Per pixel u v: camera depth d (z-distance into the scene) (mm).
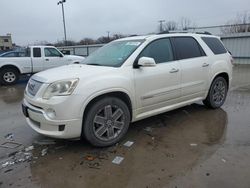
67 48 28141
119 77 3863
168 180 2979
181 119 5121
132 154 3646
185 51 4945
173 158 3496
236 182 2898
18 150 3893
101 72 3775
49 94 3488
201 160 3418
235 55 18203
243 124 4793
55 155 3684
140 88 4121
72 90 3447
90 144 3842
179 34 4977
